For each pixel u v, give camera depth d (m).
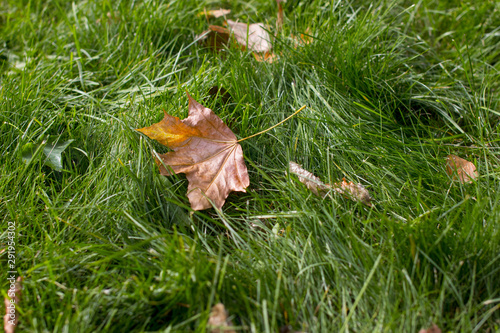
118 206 0.92
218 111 0.99
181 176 0.94
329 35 1.04
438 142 0.99
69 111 1.00
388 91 1.01
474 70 1.06
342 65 1.01
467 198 0.88
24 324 0.85
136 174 0.93
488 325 0.85
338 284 0.86
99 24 1.11
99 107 1.01
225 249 0.90
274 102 1.00
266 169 0.96
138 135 0.95
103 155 0.97
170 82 1.03
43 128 0.98
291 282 0.87
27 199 0.93
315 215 0.90
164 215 0.92
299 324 0.85
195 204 0.91
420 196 0.93
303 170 0.94
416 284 0.86
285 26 1.10
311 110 0.98
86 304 0.85
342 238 0.90
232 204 0.93
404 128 0.99
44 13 1.17
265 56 1.06
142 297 0.85
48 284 0.86
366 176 0.95
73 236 0.91
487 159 0.97
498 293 0.86
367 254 0.88
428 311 0.85
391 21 1.08
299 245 0.90
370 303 0.86
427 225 0.88
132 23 1.09
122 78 1.04
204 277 0.85
